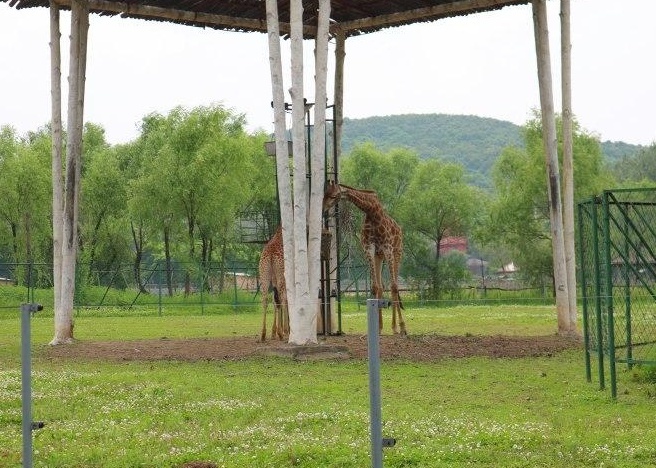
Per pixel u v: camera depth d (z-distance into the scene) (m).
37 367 17.55
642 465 8.74
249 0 23.88
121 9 23.27
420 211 61.91
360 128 190.38
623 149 167.62
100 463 9.42
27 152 53.84
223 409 12.20
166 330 28.62
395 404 12.49
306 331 18.84
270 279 22.50
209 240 55.78
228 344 21.67
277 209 22.64
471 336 22.80
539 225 56.12
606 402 12.44
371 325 6.08
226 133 55.03
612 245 13.48
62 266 22.59
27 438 6.84
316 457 9.34
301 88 18.61
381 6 24.66
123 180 58.44
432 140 180.75
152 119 61.25
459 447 9.57
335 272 26.72
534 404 12.44
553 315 33.12
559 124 53.72
